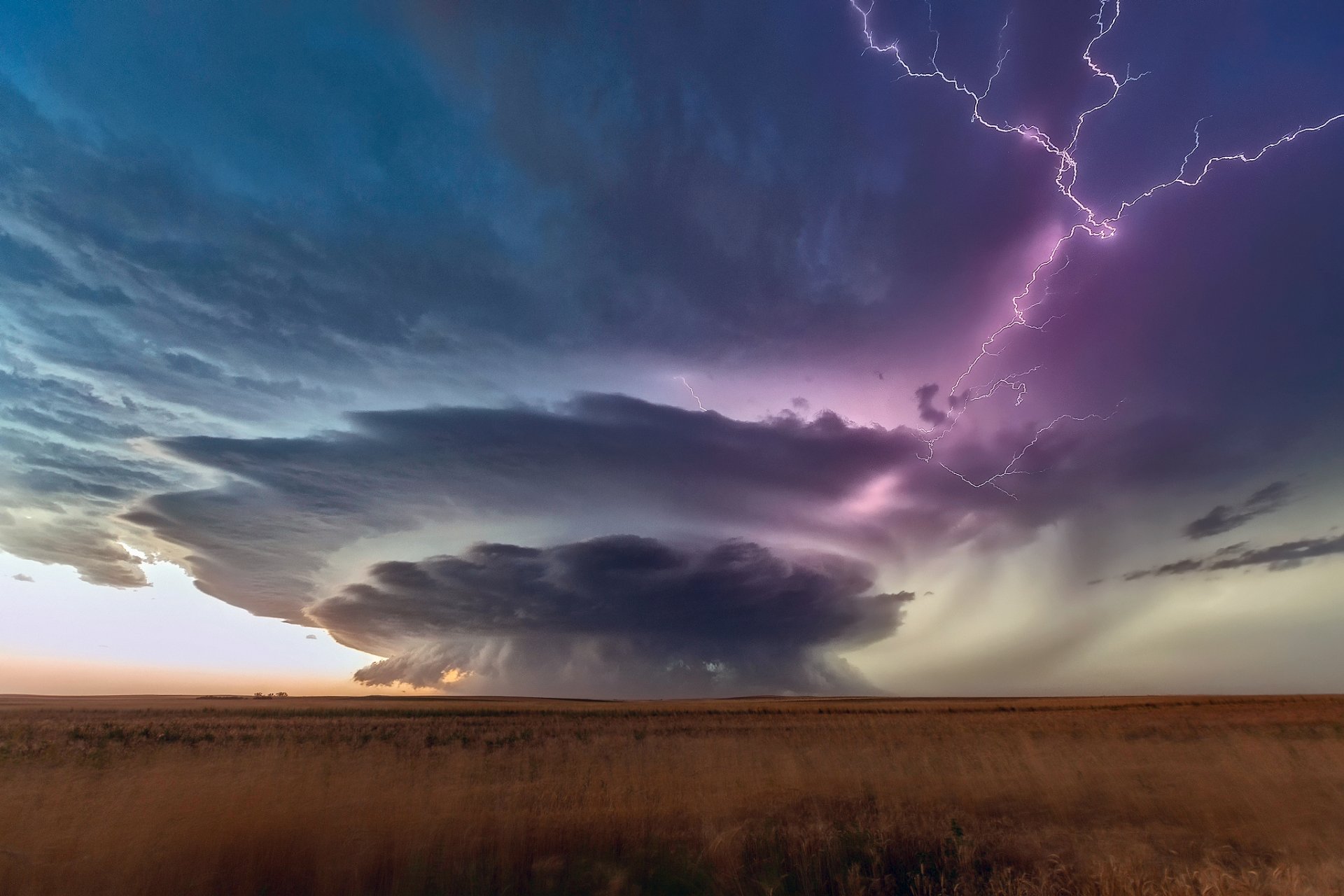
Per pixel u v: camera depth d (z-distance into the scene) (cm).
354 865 682
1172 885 646
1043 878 646
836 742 1455
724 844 737
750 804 931
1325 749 1355
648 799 905
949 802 979
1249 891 631
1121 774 1134
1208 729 2225
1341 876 668
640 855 747
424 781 920
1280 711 3431
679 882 689
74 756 1446
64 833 716
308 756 998
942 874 691
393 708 6238
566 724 3484
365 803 805
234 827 714
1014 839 781
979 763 1167
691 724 3241
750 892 674
